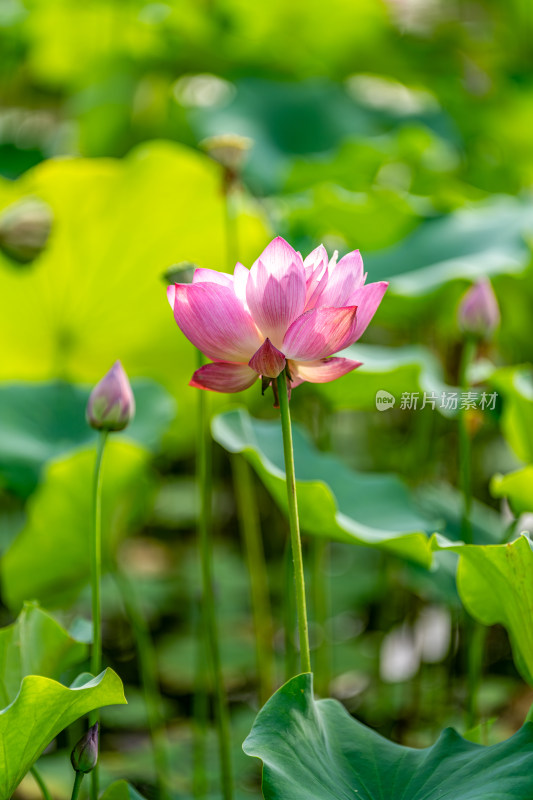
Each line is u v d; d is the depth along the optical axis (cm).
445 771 371
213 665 405
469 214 506
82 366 513
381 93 837
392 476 426
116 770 438
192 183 461
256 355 368
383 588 498
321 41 786
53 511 419
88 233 461
